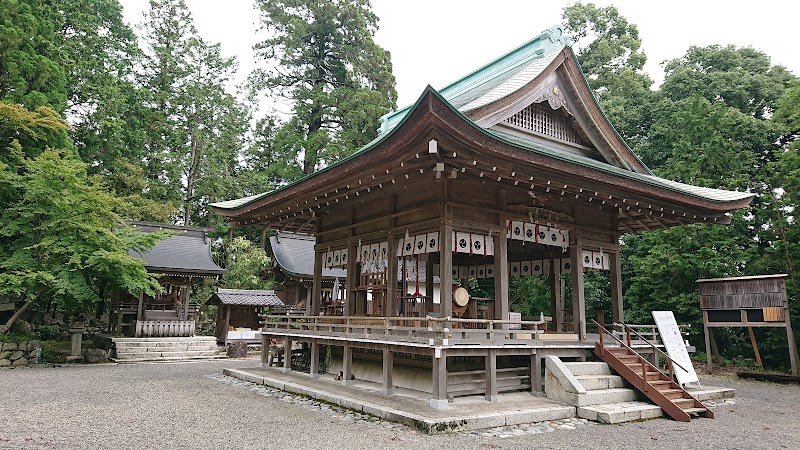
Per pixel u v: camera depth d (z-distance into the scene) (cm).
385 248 1173
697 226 2002
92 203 1670
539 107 1284
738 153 2031
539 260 1505
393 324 1112
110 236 1647
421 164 909
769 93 2323
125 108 3161
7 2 1955
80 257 1573
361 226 1273
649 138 2669
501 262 1072
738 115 2120
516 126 1208
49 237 1562
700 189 1372
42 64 2034
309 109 3966
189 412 898
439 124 769
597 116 1309
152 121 3656
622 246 2398
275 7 4072
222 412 902
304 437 722
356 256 1292
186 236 2748
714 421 921
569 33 3331
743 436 801
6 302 1970
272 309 2673
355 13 3981
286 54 4050
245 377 1345
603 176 1038
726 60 2550
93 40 3005
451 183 1018
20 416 838
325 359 1395
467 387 1017
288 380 1227
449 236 995
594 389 1001
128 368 1667
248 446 668
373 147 910
